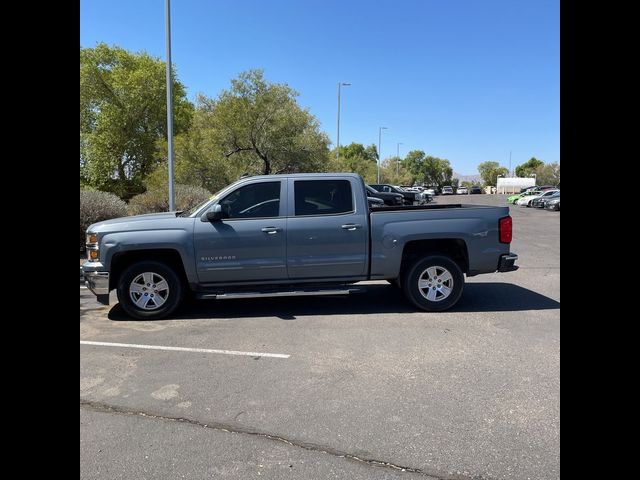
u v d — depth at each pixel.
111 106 32.81
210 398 4.06
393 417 3.68
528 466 3.02
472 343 5.41
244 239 6.50
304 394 4.11
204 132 22.98
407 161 107.62
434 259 6.78
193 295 6.84
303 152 23.97
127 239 6.38
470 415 3.69
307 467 3.05
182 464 3.10
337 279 6.76
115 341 5.63
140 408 3.88
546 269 10.48
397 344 5.41
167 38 13.85
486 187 121.75
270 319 6.55
